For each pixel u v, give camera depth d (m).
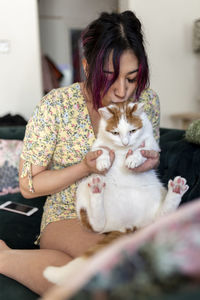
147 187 1.04
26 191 1.13
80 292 0.36
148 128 1.14
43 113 1.10
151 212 1.00
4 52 2.71
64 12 4.37
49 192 1.10
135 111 1.08
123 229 0.98
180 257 0.39
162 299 0.35
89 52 1.02
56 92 1.16
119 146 1.08
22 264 0.90
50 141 1.11
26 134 1.14
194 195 1.19
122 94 1.04
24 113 2.90
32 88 2.88
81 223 1.00
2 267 0.94
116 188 1.02
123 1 3.18
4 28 2.68
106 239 0.88
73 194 1.15
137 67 1.01
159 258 0.39
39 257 0.91
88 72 1.04
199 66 3.46
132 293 0.36
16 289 0.87
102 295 0.36
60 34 4.42
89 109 1.15
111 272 0.38
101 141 1.11
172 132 1.65
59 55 4.48
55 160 1.19
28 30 2.75
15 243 1.21
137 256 0.40
